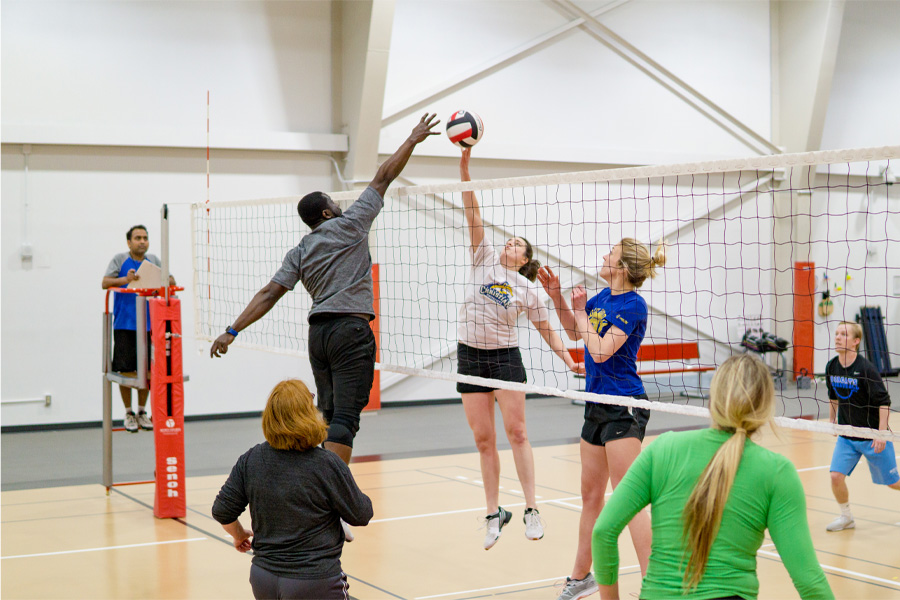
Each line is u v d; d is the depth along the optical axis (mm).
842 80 14953
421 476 7512
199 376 10914
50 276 10203
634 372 3957
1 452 8781
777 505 2100
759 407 2166
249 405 11195
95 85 10352
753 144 14406
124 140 10352
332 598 2895
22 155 10016
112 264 8359
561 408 12102
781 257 14422
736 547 2104
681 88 13750
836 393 5684
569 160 12844
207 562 5012
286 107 11367
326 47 11562
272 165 11312
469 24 12219
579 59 13000
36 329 10148
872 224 15234
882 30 15289
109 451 6891
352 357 4402
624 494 2266
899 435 3057
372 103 11133
